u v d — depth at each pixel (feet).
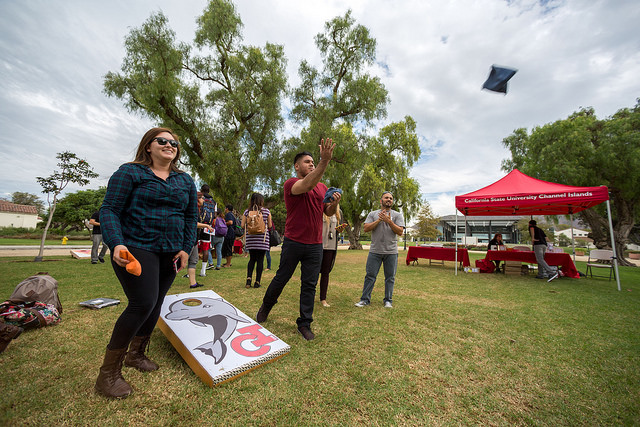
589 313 11.94
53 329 7.81
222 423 4.33
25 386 5.03
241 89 46.88
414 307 12.05
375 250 12.23
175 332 6.66
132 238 4.93
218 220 21.40
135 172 5.04
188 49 46.39
